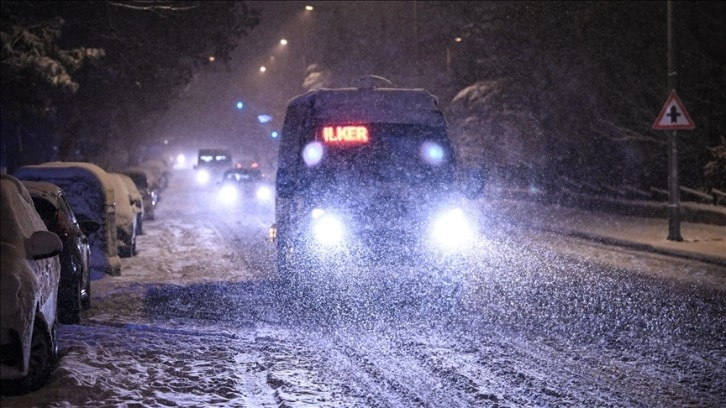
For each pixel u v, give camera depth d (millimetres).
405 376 23875
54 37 74188
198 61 105438
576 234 67875
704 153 80688
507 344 28125
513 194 111438
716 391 22328
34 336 20297
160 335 29141
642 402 21297
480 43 108562
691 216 71562
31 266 19984
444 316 33188
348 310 34625
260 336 29609
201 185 181875
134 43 96875
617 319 32438
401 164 40625
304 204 40000
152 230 78375
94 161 125125
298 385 22578
